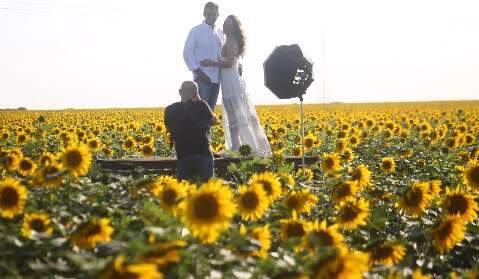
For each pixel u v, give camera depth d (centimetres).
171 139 896
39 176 593
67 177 605
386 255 481
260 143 1173
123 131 2186
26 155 1441
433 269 582
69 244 452
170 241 398
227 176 1092
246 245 431
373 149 1559
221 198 428
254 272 400
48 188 589
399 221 668
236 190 762
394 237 624
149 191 603
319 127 2259
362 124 2247
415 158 1447
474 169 775
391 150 1611
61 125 2522
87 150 592
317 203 731
